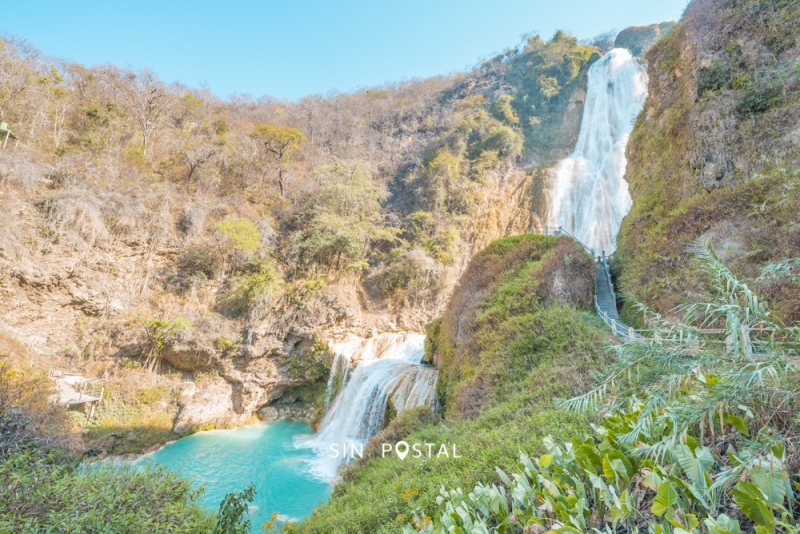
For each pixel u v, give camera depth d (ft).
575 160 111.75
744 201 33.19
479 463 18.24
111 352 62.75
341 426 60.44
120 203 70.59
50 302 61.16
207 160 92.84
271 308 74.18
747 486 7.20
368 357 73.56
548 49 145.18
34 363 54.95
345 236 86.94
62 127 83.87
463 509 12.35
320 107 168.45
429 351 60.85
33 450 23.54
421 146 138.21
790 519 7.78
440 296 94.48
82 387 55.62
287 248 87.10
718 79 41.81
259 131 108.78
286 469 48.39
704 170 39.70
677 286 34.22
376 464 30.68
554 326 35.73
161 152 94.84
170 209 78.89
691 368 9.10
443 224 106.22
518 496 11.30
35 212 62.95
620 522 10.39
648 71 57.31
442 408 42.73
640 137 56.90
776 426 8.85
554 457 12.15
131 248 70.95
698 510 8.75
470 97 152.05
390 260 97.19
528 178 113.70
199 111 124.36
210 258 77.77
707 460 8.27
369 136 144.56
